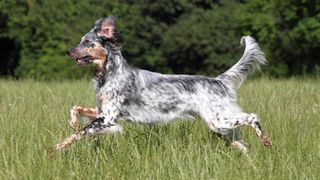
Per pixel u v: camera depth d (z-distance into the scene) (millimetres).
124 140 10391
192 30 47594
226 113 10586
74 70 45781
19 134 10758
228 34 47625
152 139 10516
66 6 47594
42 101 16109
